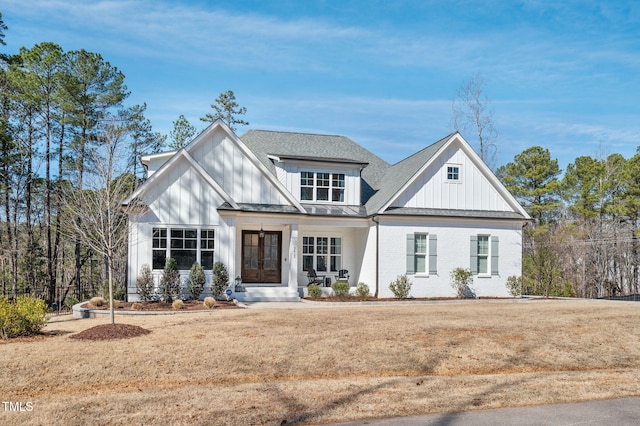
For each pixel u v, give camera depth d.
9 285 37.81
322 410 7.57
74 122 36.41
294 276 22.47
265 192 23.05
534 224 48.38
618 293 40.19
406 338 12.70
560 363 11.27
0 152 33.38
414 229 24.38
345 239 26.55
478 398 8.32
